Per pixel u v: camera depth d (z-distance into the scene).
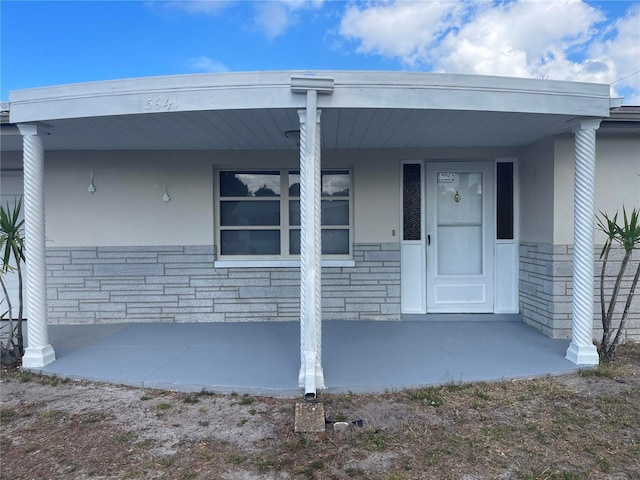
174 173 6.45
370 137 5.59
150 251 6.48
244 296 6.51
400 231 6.48
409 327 6.08
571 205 5.46
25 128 4.57
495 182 6.53
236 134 5.26
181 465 2.92
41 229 4.70
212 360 4.77
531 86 4.18
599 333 5.56
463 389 4.05
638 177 5.53
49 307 6.50
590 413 3.59
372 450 3.07
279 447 3.12
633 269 5.56
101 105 4.20
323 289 6.50
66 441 3.26
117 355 4.96
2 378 4.46
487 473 2.80
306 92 3.89
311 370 3.85
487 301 6.64
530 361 4.65
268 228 6.70
